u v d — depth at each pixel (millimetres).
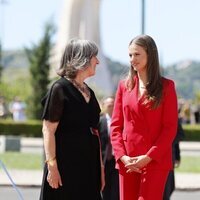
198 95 104438
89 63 10031
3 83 96000
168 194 16469
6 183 26359
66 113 9891
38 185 26344
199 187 26469
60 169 9883
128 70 11164
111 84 88938
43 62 72250
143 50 10828
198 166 35938
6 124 61281
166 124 10797
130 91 10953
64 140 9891
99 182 10195
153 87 10766
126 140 10891
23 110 69375
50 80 72125
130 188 10852
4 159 37250
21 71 138750
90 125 10047
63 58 10102
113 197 16234
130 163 10648
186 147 52219
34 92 72250
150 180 10633
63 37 89000
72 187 9875
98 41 90062
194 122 71000
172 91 10867
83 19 89688
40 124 61281
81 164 9906
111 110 16625
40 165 34125
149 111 10758
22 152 43312
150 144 10766
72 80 10016
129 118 10898
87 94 10102
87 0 89875
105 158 16281
